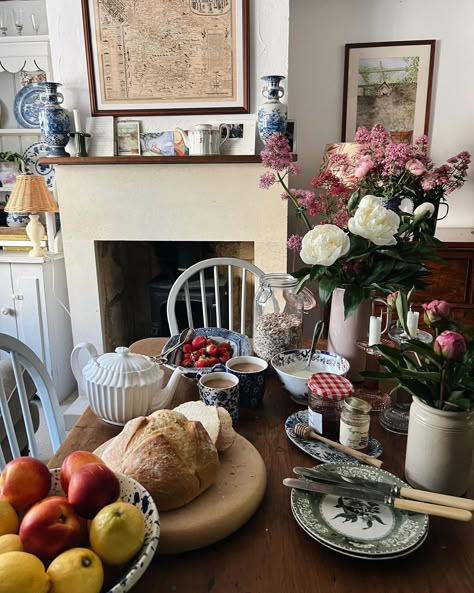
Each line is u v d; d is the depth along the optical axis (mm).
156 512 584
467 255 2309
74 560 489
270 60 2260
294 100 2807
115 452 724
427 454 739
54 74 2357
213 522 652
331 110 2803
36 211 2473
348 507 701
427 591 583
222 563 629
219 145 2307
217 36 2230
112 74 2316
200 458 703
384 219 845
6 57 2719
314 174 2883
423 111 2746
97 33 2268
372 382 1153
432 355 712
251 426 975
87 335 2594
